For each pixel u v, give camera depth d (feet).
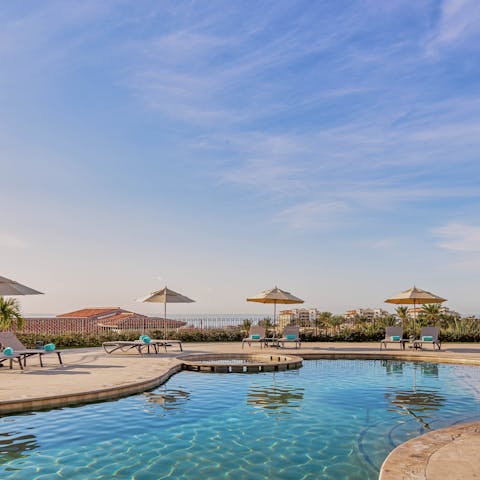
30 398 25.12
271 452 18.83
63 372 35.68
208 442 20.02
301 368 43.98
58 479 15.71
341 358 52.60
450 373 40.91
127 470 16.63
